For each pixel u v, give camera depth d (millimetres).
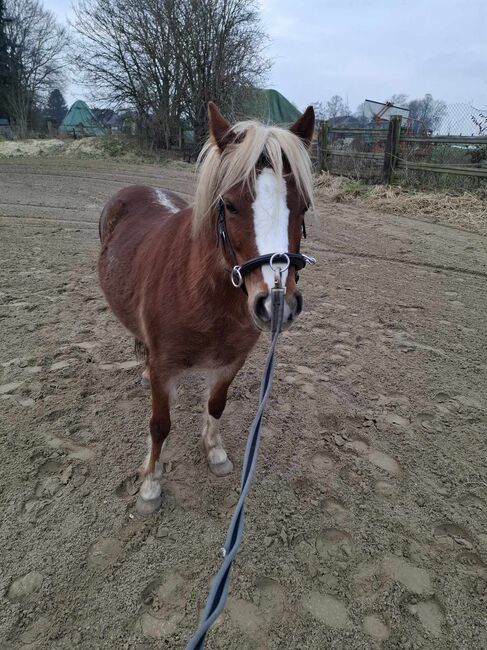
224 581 1164
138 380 3396
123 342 3965
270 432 2916
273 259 1583
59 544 2086
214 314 1975
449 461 2705
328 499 2422
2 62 30922
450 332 4344
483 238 7277
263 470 2604
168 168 15914
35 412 2961
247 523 2260
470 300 5094
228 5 17609
